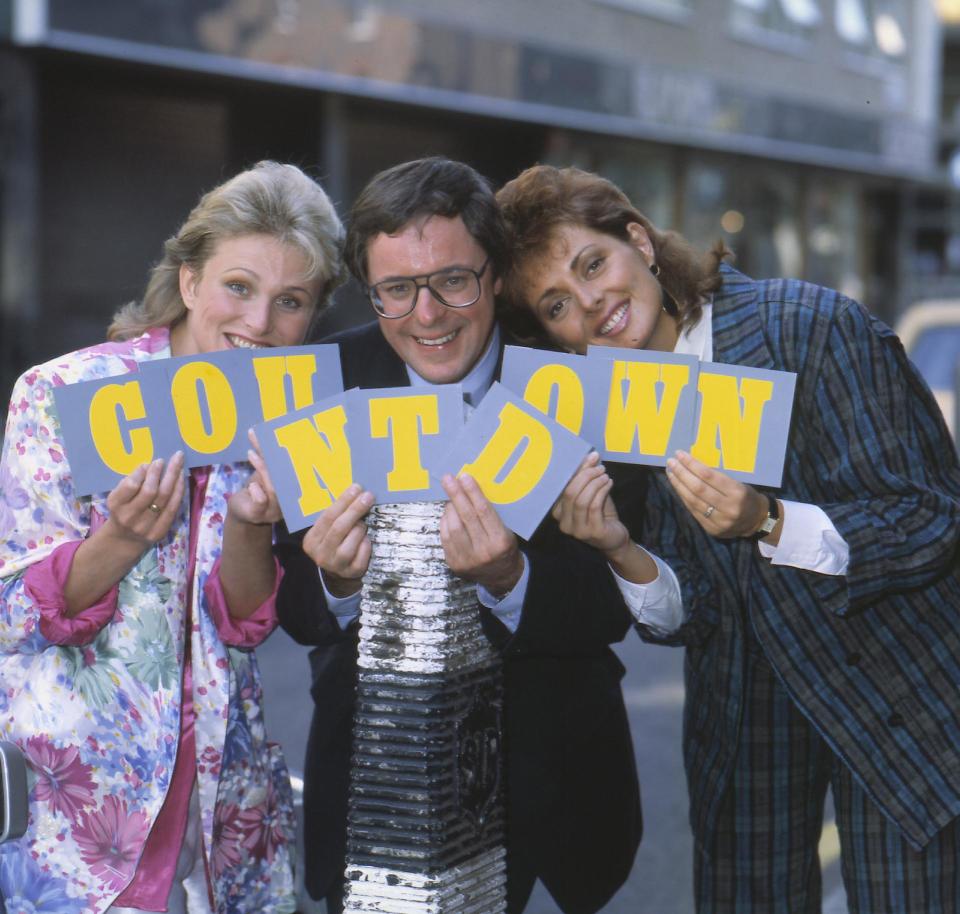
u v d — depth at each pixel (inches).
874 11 1032.8
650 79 743.1
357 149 637.9
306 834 104.6
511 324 104.3
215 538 92.3
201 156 583.2
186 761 91.5
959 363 207.9
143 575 89.8
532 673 103.5
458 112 653.3
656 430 88.5
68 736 88.1
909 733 96.0
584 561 95.5
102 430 86.7
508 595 90.6
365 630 84.0
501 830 89.5
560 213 96.6
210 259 90.7
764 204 948.0
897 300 1166.3
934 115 1159.0
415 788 82.6
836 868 171.5
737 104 830.5
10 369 514.3
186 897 94.5
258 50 526.9
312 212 91.0
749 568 97.2
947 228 1187.9
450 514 82.3
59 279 532.1
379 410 84.2
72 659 88.7
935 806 95.3
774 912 105.5
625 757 107.8
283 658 260.7
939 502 91.9
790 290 97.8
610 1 730.2
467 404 93.4
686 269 98.4
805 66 927.7
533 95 661.3
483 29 627.5
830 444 93.6
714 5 821.9
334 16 553.9
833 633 96.2
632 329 97.8
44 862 88.5
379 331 105.3
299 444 85.3
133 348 92.4
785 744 103.5
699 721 105.4
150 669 89.4
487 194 92.4
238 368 88.7
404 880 82.7
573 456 84.6
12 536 88.4
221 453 88.7
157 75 542.6
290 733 215.8
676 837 179.3
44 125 522.6
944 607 97.5
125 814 88.8
